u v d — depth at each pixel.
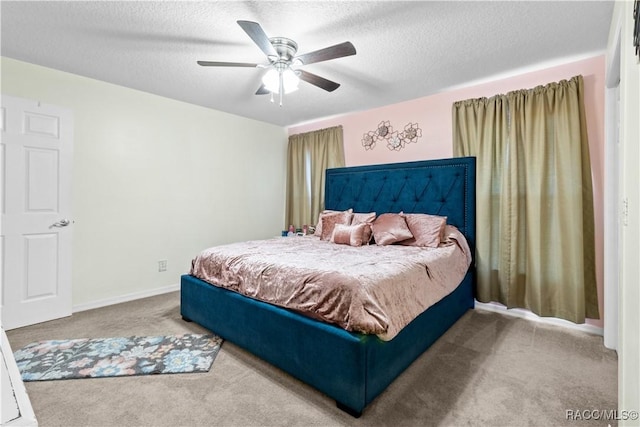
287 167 4.89
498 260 2.93
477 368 1.93
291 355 1.79
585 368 1.94
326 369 1.61
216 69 2.74
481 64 2.62
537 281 2.63
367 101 3.60
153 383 1.78
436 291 2.18
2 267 2.49
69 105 2.85
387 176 3.62
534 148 2.68
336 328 1.62
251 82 3.04
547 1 1.79
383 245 2.95
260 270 2.09
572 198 2.48
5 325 2.49
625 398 1.20
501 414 1.52
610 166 2.29
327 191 4.22
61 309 2.78
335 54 1.92
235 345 2.26
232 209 4.23
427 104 3.44
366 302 1.58
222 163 4.11
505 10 1.87
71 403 1.60
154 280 3.50
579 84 2.48
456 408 1.56
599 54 2.43
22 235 2.58
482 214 2.95
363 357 1.48
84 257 2.98
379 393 1.59
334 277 1.71
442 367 1.95
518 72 2.79
